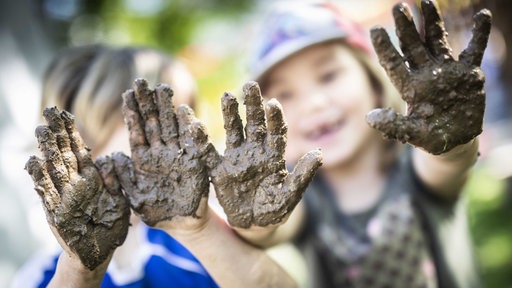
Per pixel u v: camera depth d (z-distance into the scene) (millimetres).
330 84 922
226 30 3141
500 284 1232
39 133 453
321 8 962
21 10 1571
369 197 896
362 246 861
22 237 1260
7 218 1253
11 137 1327
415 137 447
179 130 492
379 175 907
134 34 2711
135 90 490
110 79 720
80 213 460
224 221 545
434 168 678
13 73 1439
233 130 478
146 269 697
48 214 451
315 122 907
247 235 520
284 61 931
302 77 930
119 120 709
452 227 807
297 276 887
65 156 463
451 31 985
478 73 460
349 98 910
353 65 935
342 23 948
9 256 1235
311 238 904
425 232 832
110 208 481
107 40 2332
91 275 480
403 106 1018
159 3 2836
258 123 475
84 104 711
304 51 921
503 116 1699
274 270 555
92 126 708
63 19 2031
